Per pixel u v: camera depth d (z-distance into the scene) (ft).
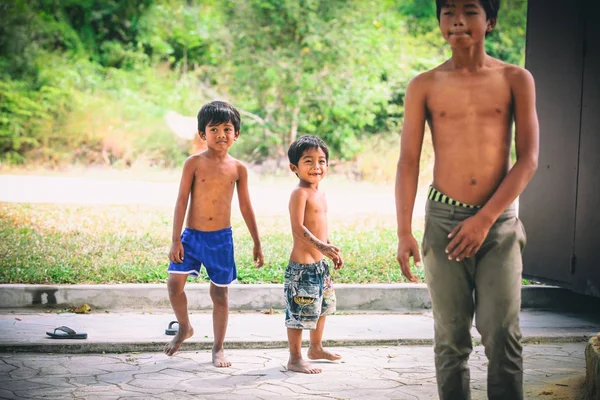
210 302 23.59
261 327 21.59
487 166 12.13
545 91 24.30
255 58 56.34
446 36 12.20
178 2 63.62
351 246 30.01
